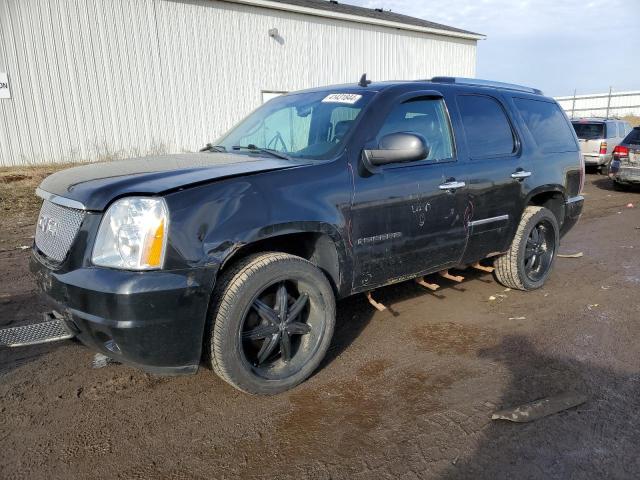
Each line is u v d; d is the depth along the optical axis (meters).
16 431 2.74
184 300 2.60
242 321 2.84
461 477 2.39
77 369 3.43
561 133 5.21
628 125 18.31
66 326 2.83
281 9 16.64
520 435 2.71
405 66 20.89
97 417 2.88
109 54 13.75
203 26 15.24
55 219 2.93
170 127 15.09
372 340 3.90
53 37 12.88
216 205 2.73
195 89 15.38
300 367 3.16
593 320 4.31
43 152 13.18
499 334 4.02
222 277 2.86
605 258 6.44
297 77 17.61
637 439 2.68
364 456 2.54
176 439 2.69
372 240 3.46
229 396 3.10
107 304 2.50
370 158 3.36
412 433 2.73
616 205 11.09
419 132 3.84
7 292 4.91
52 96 13.09
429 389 3.18
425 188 3.73
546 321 4.28
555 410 2.92
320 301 3.19
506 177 4.37
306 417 2.88
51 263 2.86
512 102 4.72
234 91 16.19
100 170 3.12
